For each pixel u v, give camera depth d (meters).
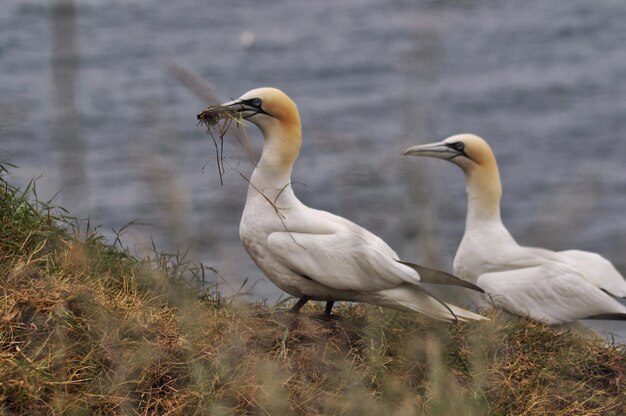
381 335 12.72
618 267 8.34
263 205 13.38
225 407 10.91
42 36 53.94
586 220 7.66
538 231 7.64
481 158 17.06
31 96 41.91
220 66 56.56
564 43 63.31
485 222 17.02
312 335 12.65
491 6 72.25
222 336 12.07
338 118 44.34
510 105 50.00
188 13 69.75
